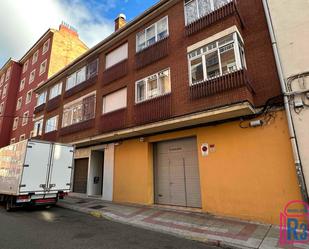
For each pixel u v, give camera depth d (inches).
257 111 298.7
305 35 279.9
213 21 345.1
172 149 412.5
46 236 237.8
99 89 562.3
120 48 542.6
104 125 504.4
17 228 269.6
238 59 303.4
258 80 307.9
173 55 396.5
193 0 394.0
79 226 284.5
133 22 488.1
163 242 224.7
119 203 446.0
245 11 344.2
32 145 387.2
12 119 1137.4
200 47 356.2
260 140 293.1
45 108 804.6
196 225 272.2
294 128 265.3
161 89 406.0
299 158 255.6
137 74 462.0
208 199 327.0
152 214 337.7
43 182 391.5
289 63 283.4
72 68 692.1
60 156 424.5
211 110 309.1
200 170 343.6
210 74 335.0
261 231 243.8
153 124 381.1
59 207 436.8
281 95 282.7
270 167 279.6
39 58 1052.5
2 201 434.9
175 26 408.5
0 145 1075.9
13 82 1184.2
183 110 351.6
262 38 317.4
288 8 299.4
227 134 324.8
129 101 461.7
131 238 236.2
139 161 442.3
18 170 378.6
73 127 614.2
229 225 267.1
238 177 303.4
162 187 413.7
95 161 585.3
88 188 558.9
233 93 297.7
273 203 270.2
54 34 986.7
